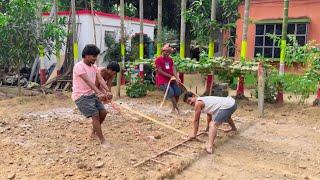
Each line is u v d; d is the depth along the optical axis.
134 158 3.94
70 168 3.60
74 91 4.25
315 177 3.73
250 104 7.12
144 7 14.34
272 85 7.20
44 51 9.09
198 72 7.61
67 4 14.00
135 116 5.93
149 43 12.30
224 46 10.38
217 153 4.34
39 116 5.80
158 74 6.30
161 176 3.51
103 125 5.28
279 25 10.72
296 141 4.91
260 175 3.73
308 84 6.73
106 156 3.97
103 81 4.41
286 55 7.30
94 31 10.64
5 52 7.68
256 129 5.45
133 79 7.93
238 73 7.18
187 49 14.04
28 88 9.14
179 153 4.20
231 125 5.16
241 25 11.15
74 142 4.42
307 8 10.34
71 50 9.92
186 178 3.60
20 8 7.54
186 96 4.75
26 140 4.45
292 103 7.20
